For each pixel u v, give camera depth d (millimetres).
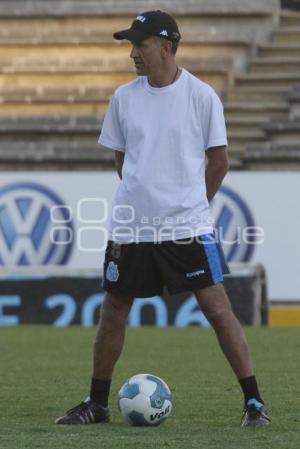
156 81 15930
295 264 43844
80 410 16312
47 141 58094
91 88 60656
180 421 16719
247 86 60000
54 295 42281
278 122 57281
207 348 31188
